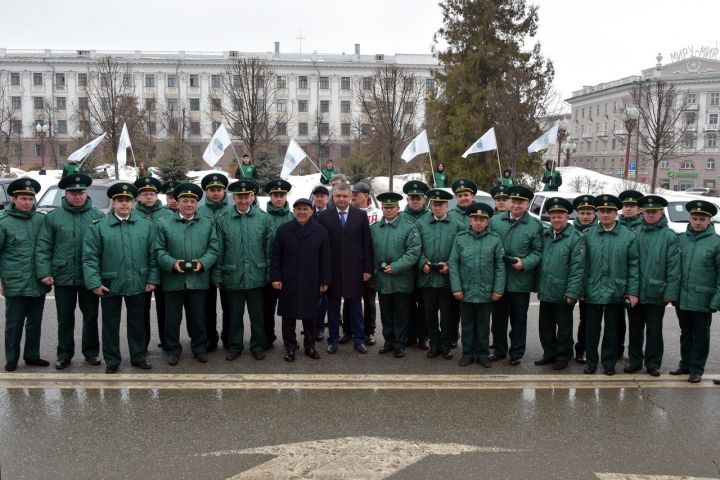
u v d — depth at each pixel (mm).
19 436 4441
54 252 6031
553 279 6246
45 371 5973
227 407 5070
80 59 67688
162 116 64750
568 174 34438
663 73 67500
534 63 29719
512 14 30656
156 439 4426
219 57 70562
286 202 7332
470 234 6418
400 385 5719
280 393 5438
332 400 5281
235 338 6555
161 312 6816
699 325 5883
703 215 5887
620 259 6039
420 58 71562
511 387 5715
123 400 5199
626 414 5055
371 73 70625
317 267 6461
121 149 17578
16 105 68062
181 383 5672
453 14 31266
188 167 26641
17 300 5906
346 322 7410
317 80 70375
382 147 33406
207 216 6445
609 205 6059
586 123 81750
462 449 4344
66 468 3977
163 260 6109
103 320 5938
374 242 6832
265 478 3896
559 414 5031
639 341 6258
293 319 6473
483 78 30438
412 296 7168
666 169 66500
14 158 63250
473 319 6449
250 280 6441
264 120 35406
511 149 26500
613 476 3988
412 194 7039
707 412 5125
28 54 69000
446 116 30875
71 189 5980
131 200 6039
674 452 4352
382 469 4035
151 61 67875
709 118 64750
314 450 4293
